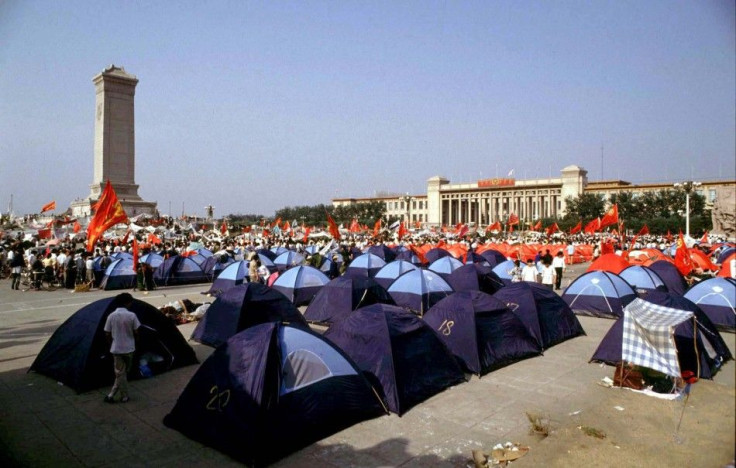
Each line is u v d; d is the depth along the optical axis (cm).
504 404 831
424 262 2833
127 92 7025
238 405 674
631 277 1866
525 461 587
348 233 6919
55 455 649
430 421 762
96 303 990
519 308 1257
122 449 669
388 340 867
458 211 14450
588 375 986
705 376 681
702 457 491
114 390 843
